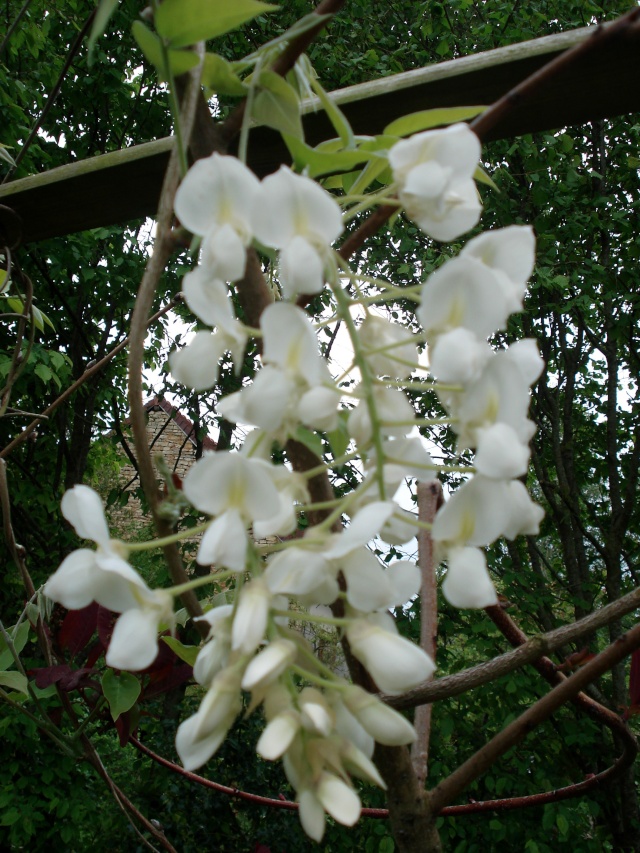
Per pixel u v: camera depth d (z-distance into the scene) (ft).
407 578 0.87
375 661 0.77
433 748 6.21
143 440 0.89
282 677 0.79
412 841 0.99
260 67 0.94
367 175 0.97
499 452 0.72
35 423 2.05
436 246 7.44
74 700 5.32
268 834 5.95
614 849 6.47
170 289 7.72
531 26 7.45
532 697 6.51
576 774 6.11
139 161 1.29
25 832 5.53
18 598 7.48
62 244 6.88
